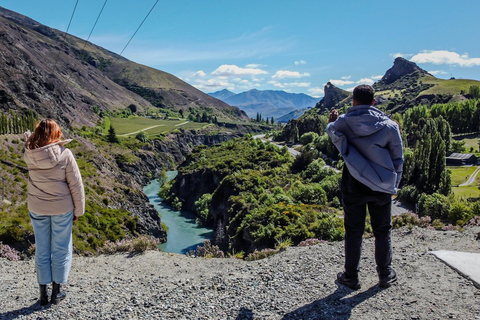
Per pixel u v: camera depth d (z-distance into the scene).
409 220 9.61
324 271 5.75
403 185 81.75
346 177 4.65
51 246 5.02
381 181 4.27
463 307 3.86
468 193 73.06
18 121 100.94
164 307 4.86
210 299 5.06
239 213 61.31
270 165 105.25
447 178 71.19
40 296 5.06
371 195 4.41
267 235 37.81
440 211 17.64
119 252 9.24
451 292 4.23
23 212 43.16
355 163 4.29
